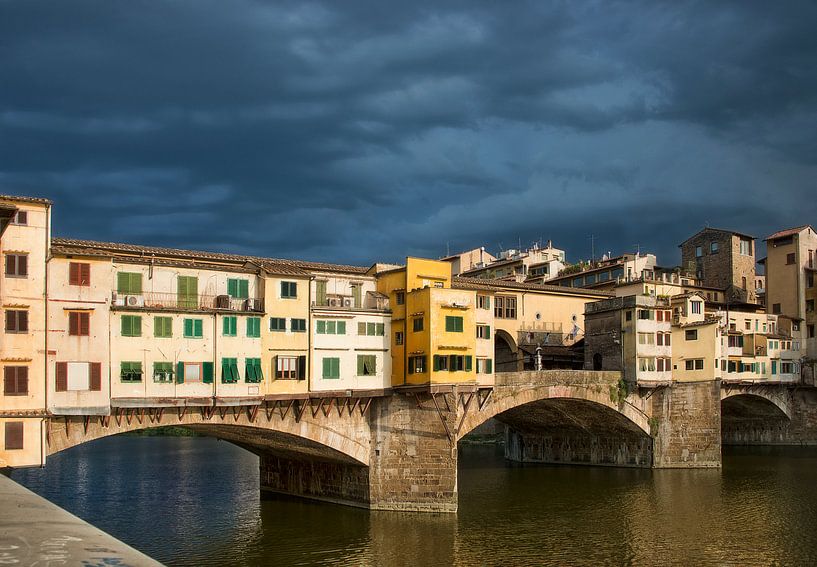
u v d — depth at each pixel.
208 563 44.91
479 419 64.88
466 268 134.38
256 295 54.16
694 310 88.44
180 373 49.97
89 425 47.25
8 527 22.36
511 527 54.03
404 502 58.50
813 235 108.44
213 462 90.06
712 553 47.72
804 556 47.00
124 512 58.50
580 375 74.19
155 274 50.28
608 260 114.19
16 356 43.22
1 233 41.19
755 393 98.88
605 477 76.75
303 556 46.50
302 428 56.06
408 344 59.53
